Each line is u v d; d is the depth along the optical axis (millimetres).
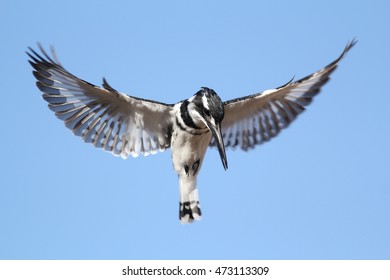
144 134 13875
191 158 13664
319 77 14039
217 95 13125
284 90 14117
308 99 14438
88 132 13562
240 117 14664
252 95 14172
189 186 13859
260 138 14875
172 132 13648
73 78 12727
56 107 13117
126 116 13727
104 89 12906
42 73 12820
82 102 13281
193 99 13219
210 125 12844
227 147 14828
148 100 13445
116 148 13797
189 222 13812
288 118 14664
